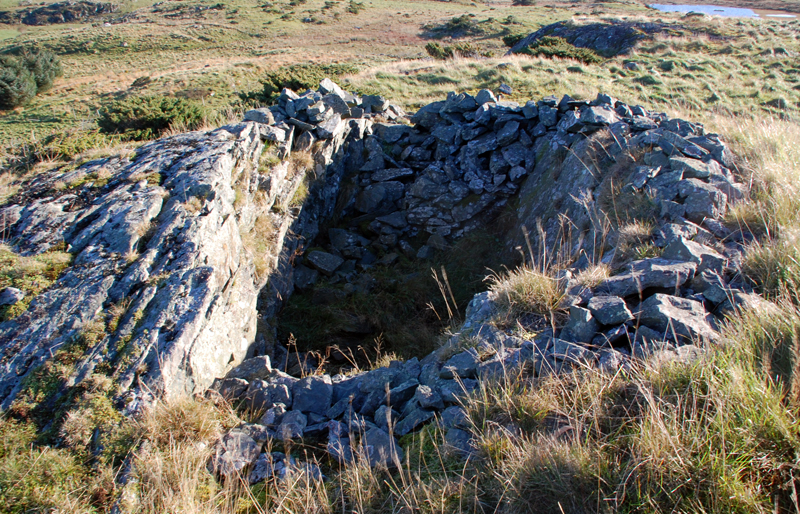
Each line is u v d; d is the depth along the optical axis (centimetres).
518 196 863
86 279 440
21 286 430
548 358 346
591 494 246
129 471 310
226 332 488
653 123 730
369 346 648
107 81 3441
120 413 345
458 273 794
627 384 305
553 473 256
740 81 1681
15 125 2303
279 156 775
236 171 664
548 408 304
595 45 2675
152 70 3734
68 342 384
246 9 6388
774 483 234
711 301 376
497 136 911
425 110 1019
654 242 475
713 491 229
